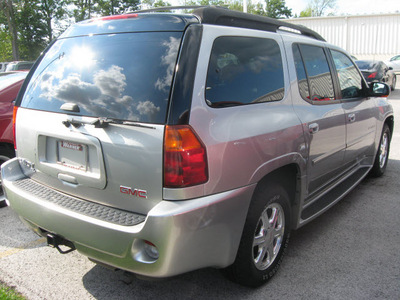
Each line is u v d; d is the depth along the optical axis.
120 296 2.78
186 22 2.40
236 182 2.40
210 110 2.31
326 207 3.62
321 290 2.82
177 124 2.14
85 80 2.55
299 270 3.10
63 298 2.75
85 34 2.78
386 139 5.52
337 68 3.99
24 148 2.93
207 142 2.23
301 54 3.36
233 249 2.45
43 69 2.93
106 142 2.32
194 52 2.29
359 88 4.44
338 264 3.19
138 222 2.21
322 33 27.94
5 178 2.94
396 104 12.74
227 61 2.52
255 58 2.78
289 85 3.07
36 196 2.65
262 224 2.77
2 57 44.88
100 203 2.46
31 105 2.87
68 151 2.59
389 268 3.12
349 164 4.33
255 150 2.52
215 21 2.55
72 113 2.52
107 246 2.25
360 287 2.85
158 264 2.14
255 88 2.71
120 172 2.30
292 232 3.80
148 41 2.42
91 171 2.46
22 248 3.50
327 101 3.61
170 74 2.24
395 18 25.98
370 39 26.95
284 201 2.93
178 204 2.14
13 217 4.22
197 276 3.04
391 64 25.00
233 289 2.86
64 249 3.49
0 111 4.44
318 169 3.43
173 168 2.13
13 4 46.31
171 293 2.81
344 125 3.84
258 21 2.97
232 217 2.38
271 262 2.90
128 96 2.32
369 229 3.84
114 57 2.50
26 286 2.89
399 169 5.86
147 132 2.19
